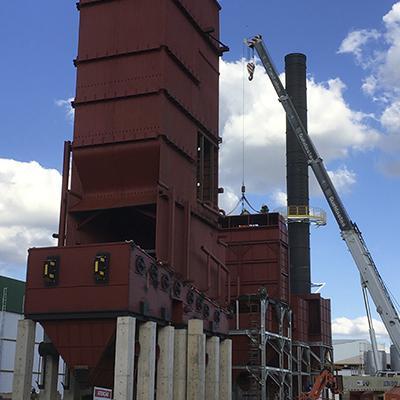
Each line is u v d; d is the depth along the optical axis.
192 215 45.88
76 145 43.09
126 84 43.03
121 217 44.56
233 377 61.00
